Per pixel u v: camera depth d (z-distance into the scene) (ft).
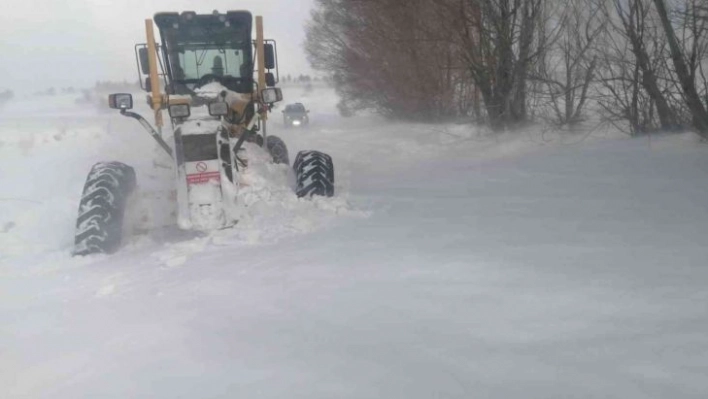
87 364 12.17
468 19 47.55
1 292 17.48
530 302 13.33
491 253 17.13
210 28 28.40
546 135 43.24
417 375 10.54
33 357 12.79
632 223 19.99
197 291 15.83
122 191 22.18
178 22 28.12
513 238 18.74
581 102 42.45
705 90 35.76
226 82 28.84
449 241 18.76
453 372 10.57
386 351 11.50
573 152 36.27
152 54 26.21
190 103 25.16
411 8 56.80
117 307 15.30
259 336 12.63
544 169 32.04
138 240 22.35
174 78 28.60
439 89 65.05
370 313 13.33
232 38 28.58
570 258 16.29
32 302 16.48
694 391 9.58
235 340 12.53
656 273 14.70
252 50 28.86
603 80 40.32
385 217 22.90
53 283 18.07
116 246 21.48
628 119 39.86
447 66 54.90
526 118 46.47
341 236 20.13
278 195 23.32
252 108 27.89
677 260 15.65
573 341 11.42
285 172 25.34
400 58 68.28
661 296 13.21
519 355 11.02
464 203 25.04
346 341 12.06
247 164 23.56
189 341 12.69
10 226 26.22
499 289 14.20
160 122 26.07
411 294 14.25
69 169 39.50
